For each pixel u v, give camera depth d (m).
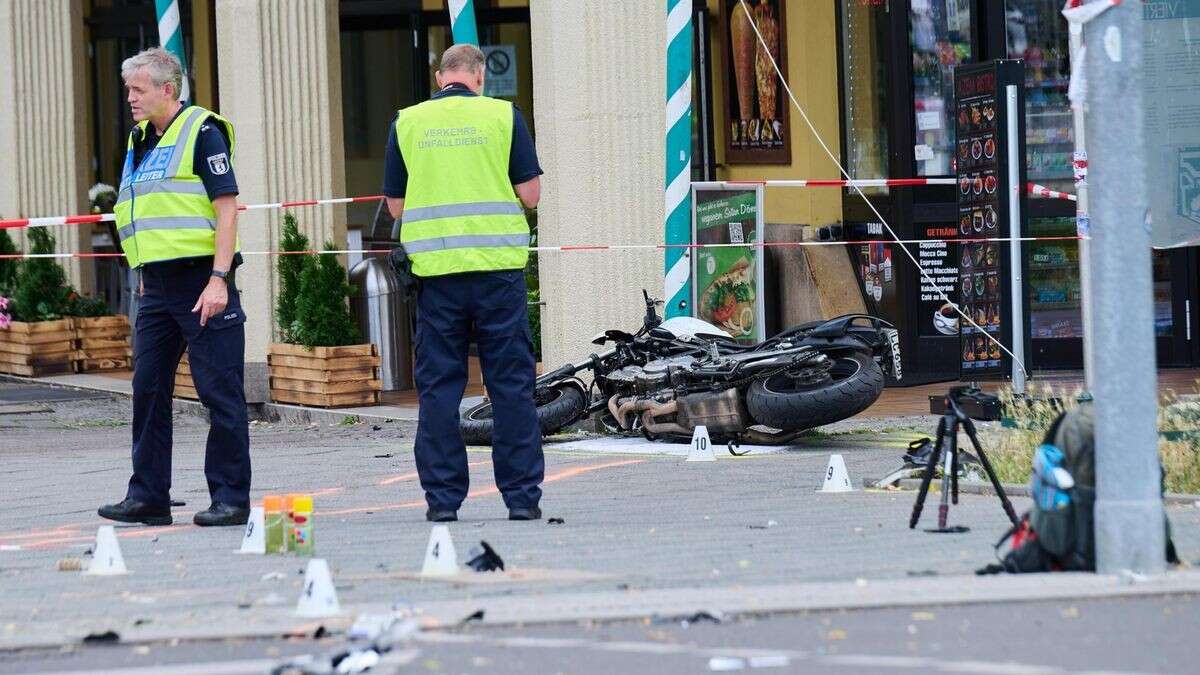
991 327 50.66
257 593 25.48
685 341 49.78
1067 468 24.62
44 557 30.62
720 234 54.97
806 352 46.00
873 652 19.72
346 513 35.91
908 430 49.50
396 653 20.41
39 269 77.75
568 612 22.17
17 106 78.25
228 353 34.06
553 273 54.72
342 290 62.25
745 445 47.53
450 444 33.56
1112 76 24.05
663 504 35.59
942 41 62.94
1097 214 24.09
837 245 64.00
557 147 54.06
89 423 62.53
